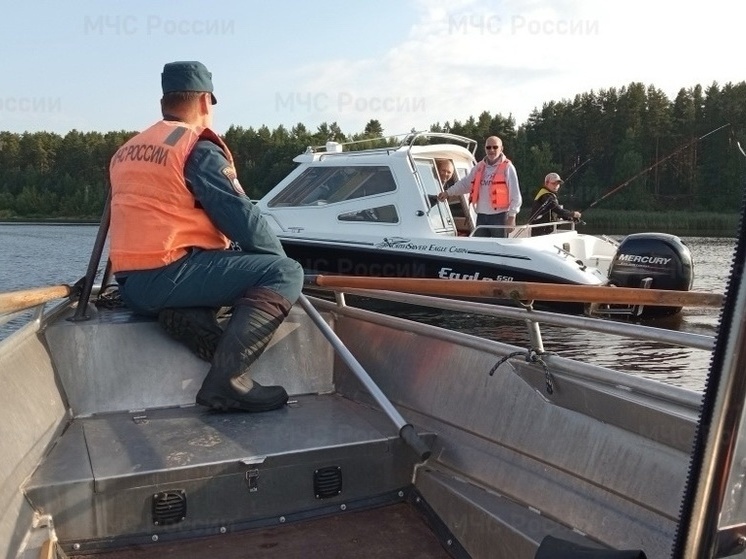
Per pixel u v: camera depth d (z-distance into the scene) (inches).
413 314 362.0
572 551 56.0
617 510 70.4
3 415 76.8
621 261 340.8
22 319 310.0
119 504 77.8
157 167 100.5
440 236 361.4
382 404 91.8
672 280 330.3
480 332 321.1
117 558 76.3
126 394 103.2
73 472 78.1
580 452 76.1
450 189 382.3
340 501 87.7
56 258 668.7
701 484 36.5
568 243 368.5
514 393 86.6
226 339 98.6
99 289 125.4
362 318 119.1
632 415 70.3
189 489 80.2
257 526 83.3
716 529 37.0
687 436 64.4
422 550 81.0
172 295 101.3
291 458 84.2
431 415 98.4
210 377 99.3
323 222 388.2
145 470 78.4
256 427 94.0
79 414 100.8
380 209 375.9
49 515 75.5
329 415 99.7
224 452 84.2
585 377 75.3
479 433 89.7
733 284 35.5
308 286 119.9
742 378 35.3
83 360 102.7
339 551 79.7
